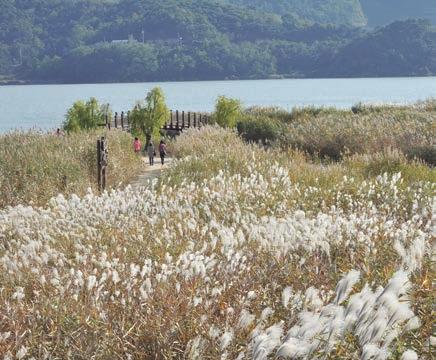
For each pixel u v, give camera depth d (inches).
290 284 549.0
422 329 382.6
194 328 454.3
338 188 1115.9
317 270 558.6
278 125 2888.8
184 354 430.9
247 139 2810.0
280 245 618.5
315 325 335.3
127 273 592.1
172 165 1654.8
